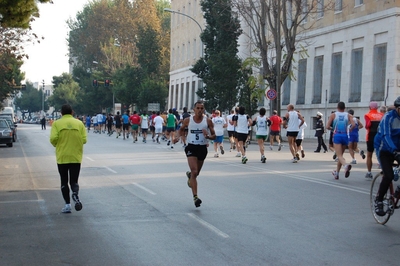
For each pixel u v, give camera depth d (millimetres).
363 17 39688
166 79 82500
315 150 30234
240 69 43188
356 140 20391
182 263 6824
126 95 68188
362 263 6816
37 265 6805
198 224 9203
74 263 6879
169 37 84562
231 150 28438
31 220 9695
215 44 47750
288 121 21250
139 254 7281
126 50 81875
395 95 36469
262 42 39000
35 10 18609
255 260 6941
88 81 90312
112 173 17094
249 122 21141
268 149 30125
